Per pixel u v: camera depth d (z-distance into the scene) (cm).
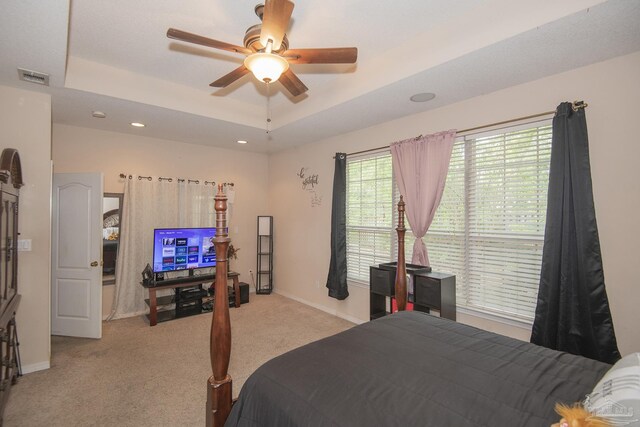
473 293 312
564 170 243
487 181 302
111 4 223
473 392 132
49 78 270
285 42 198
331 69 318
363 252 420
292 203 541
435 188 330
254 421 140
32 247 291
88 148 426
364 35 261
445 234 332
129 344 350
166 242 445
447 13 233
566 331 238
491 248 299
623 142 229
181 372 290
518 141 282
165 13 234
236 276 491
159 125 412
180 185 496
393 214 384
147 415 229
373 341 184
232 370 294
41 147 298
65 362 308
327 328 400
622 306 229
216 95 384
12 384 264
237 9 229
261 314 454
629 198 227
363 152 416
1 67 251
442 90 294
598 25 194
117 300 436
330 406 125
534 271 273
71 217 372
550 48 221
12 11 184
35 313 292
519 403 124
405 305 279
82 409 235
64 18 192
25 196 289
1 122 282
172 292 494
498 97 293
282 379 145
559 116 246
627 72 228
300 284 522
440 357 164
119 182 448
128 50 286
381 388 136
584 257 232
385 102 325
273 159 589
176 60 304
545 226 253
